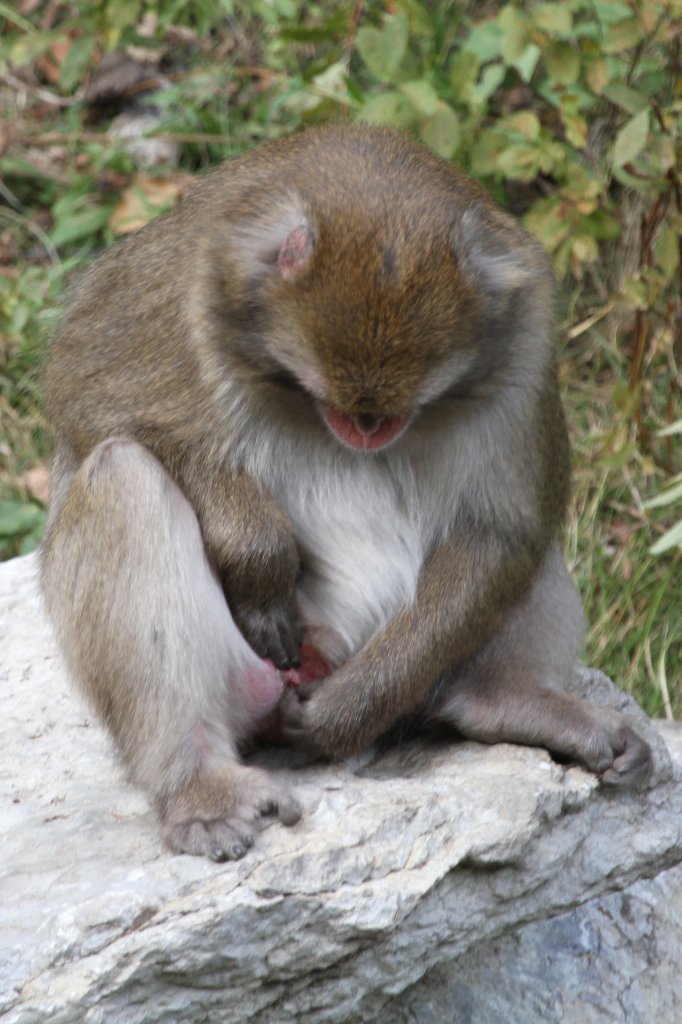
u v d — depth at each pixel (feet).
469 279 28.78
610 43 47.47
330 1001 27.76
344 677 31.60
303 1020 27.81
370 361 28.07
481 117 52.70
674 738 39.09
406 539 33.12
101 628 29.99
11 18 63.31
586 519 51.55
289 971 26.89
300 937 26.73
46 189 62.03
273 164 31.81
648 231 50.75
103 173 60.90
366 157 30.86
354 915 26.73
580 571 50.57
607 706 33.06
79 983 25.48
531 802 28.78
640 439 51.75
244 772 29.07
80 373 33.22
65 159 62.59
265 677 31.35
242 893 26.48
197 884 26.76
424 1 59.26
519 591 33.19
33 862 28.27
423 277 28.14
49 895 26.84
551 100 53.47
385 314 27.94
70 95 64.49
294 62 60.18
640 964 33.32
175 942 25.86
